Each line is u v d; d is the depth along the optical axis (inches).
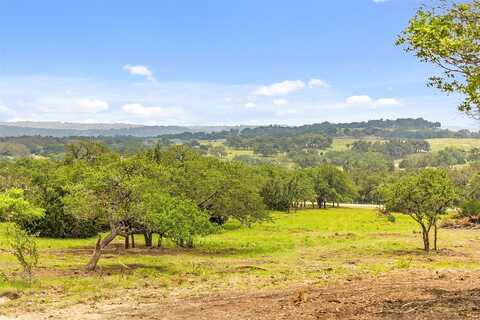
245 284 748.0
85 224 1769.2
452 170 4965.6
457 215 2598.4
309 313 477.1
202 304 573.0
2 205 941.2
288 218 2920.8
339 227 2285.9
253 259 1184.8
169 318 499.5
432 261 1132.5
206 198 1562.5
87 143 3041.3
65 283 762.2
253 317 477.1
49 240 1683.1
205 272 917.2
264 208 1654.8
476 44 430.0
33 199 1753.2
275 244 1528.1
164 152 2363.4
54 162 3102.9
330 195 4384.8
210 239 1690.5
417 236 1827.0
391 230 2117.4
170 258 1191.6
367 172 6225.4
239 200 1582.2
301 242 1616.6
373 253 1309.1
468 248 1428.4
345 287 655.1
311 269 965.8
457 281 679.1
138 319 503.5
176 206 1117.1
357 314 458.9
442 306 462.0
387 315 444.8
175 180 1512.1
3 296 663.1
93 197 941.2
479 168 4817.9
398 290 585.3
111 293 675.4
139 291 694.5
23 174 2434.8
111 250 1380.4
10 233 884.0
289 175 3902.6
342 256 1248.8
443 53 427.2
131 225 1026.1
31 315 538.0
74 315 535.2
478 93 439.8
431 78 462.6
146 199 959.0
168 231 1051.3
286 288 687.7
